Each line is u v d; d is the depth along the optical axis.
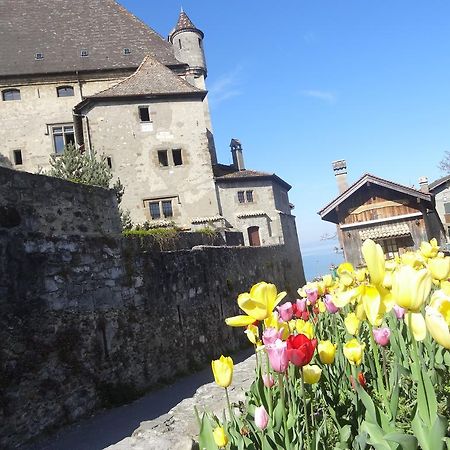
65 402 6.51
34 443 5.87
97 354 7.28
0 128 25.98
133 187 23.27
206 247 11.60
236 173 25.98
